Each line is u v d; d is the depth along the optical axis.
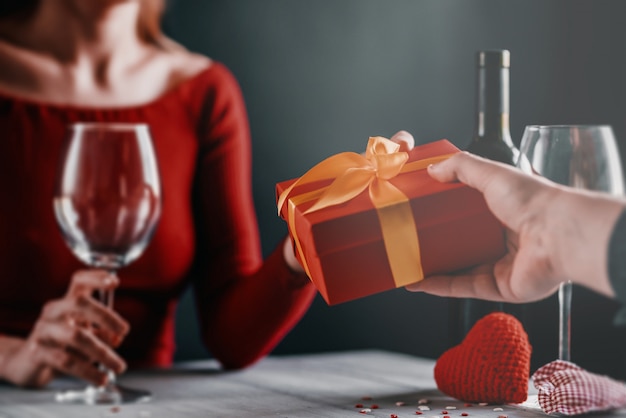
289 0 2.26
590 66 2.00
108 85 1.49
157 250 1.42
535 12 2.08
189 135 1.48
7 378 1.12
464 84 2.21
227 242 1.43
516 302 0.85
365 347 2.24
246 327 1.23
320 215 0.82
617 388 0.83
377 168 0.83
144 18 1.55
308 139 2.30
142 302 1.42
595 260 0.75
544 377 0.85
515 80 2.11
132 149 1.08
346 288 0.82
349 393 1.01
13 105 1.43
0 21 1.49
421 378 1.09
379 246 0.82
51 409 0.98
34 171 1.41
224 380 1.10
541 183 0.79
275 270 1.22
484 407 0.88
